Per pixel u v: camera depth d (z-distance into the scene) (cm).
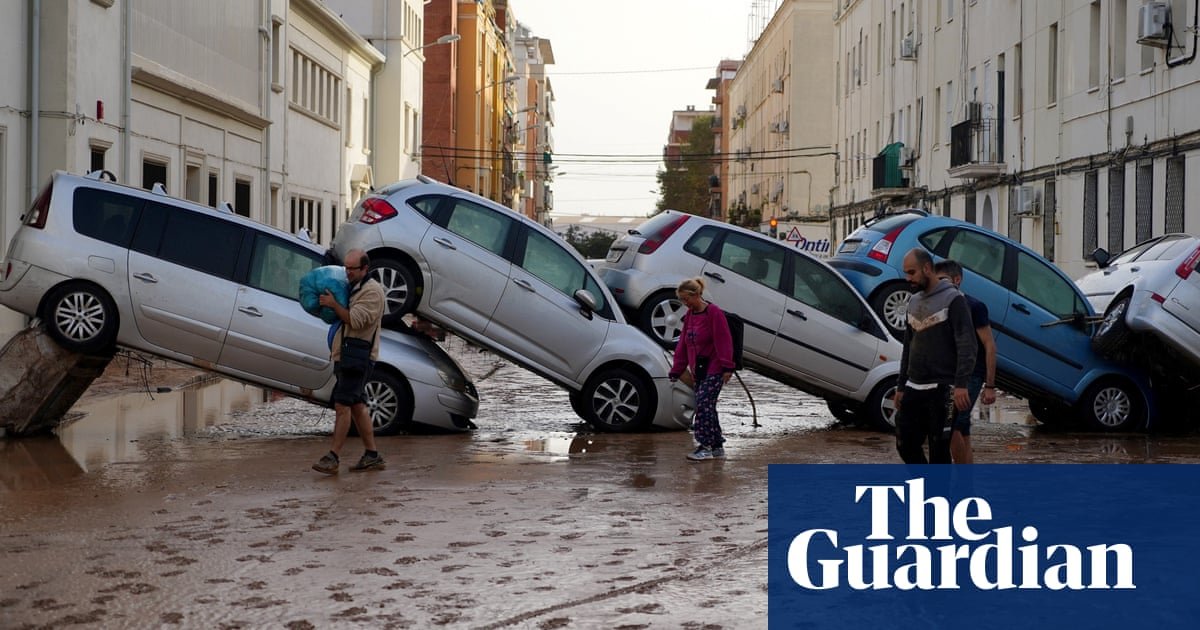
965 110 3897
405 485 1088
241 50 3344
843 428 1655
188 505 980
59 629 644
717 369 1273
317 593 719
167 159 2759
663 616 682
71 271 1350
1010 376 1677
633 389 1523
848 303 1622
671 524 927
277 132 3756
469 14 7988
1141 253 1786
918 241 1698
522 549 838
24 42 2097
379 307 1153
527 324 1498
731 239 1611
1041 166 3219
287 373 1418
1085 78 2925
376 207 1479
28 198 2103
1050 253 3189
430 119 7488
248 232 1420
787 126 7656
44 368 1358
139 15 2555
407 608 691
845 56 6066
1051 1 3142
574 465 1226
